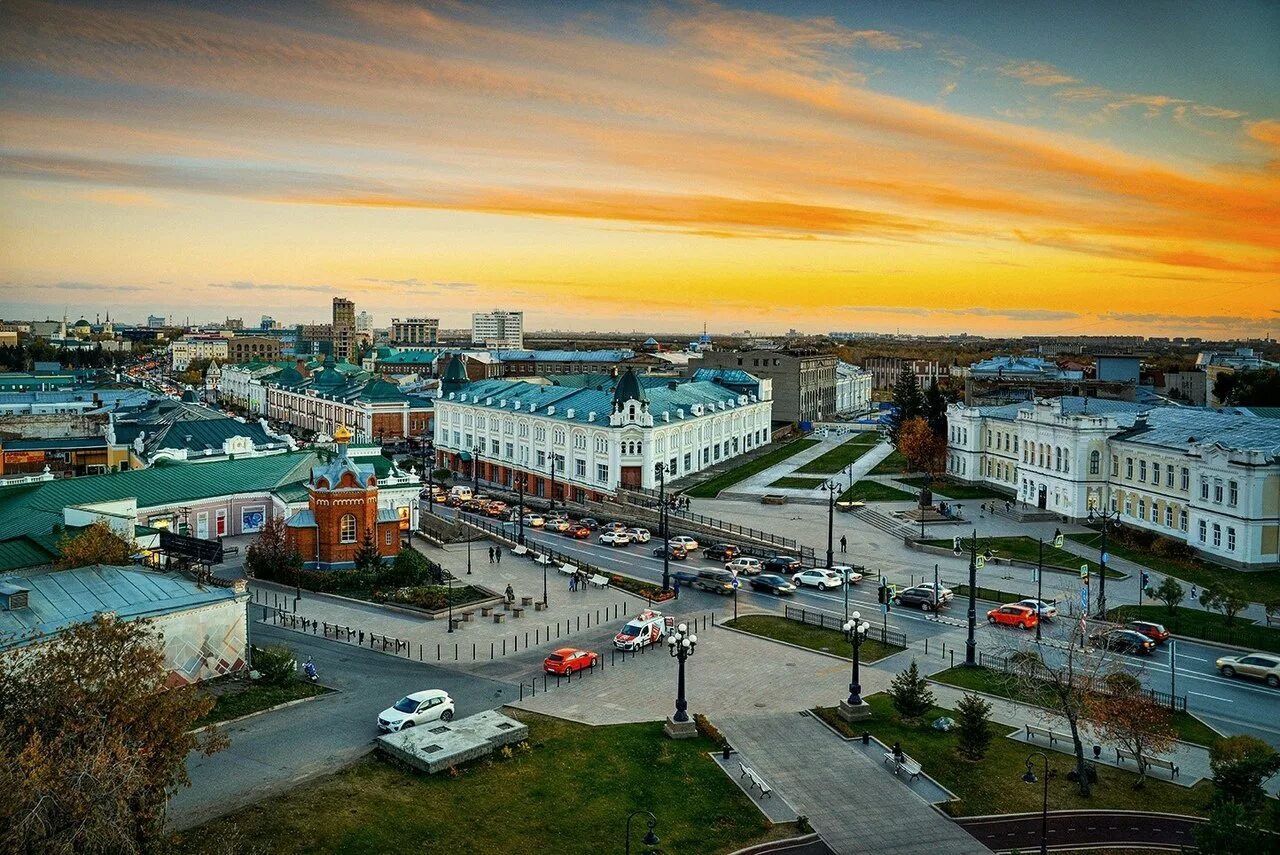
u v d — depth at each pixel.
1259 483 96.94
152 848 38.38
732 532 118.81
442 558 107.69
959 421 154.88
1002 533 118.06
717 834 47.31
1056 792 51.81
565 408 155.75
